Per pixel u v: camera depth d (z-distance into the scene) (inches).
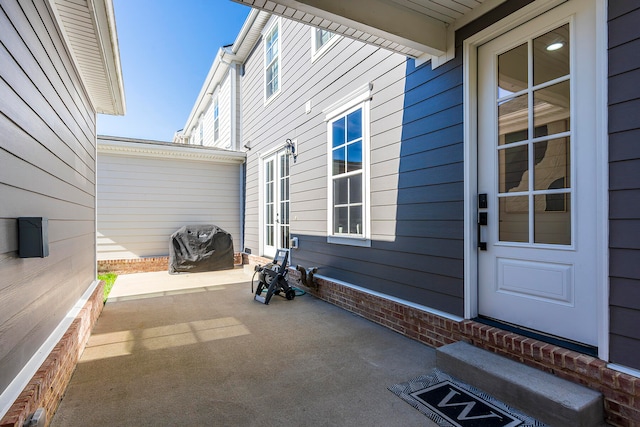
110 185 287.6
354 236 163.9
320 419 77.0
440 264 118.1
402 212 134.8
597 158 78.9
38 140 81.5
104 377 96.5
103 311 166.2
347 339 126.6
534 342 87.5
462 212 110.3
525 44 97.2
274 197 265.3
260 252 290.5
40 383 66.8
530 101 95.3
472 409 79.7
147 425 74.9
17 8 68.8
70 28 110.1
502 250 102.0
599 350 77.0
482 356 94.0
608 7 76.8
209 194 327.3
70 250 117.6
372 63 153.7
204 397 86.3
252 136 314.3
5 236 61.6
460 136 111.3
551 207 90.7
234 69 354.0
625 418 70.0
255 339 126.9
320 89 196.7
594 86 81.6
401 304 132.3
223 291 212.1
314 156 203.2
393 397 85.7
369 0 101.8
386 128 144.4
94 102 178.1
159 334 132.5
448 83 116.0
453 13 109.3
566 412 69.6
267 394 87.7
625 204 73.2
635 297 71.4
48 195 89.8
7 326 62.1
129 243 293.3
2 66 60.9
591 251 81.9
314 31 203.2
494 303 104.4
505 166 102.3
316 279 193.0
